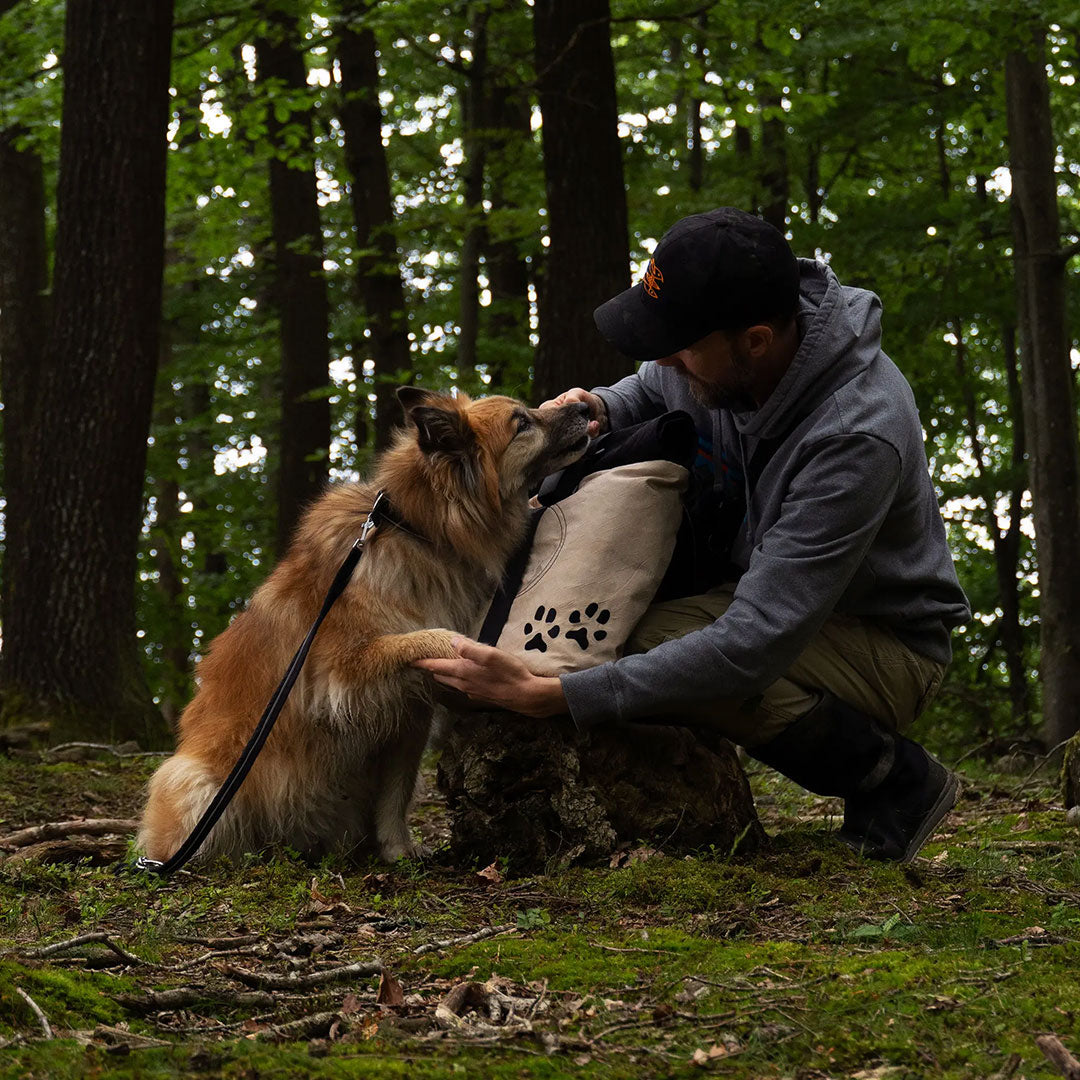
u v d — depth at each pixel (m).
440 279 17.55
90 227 8.75
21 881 3.64
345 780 4.31
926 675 3.82
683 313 3.36
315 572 4.19
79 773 6.94
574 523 3.72
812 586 3.33
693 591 3.89
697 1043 2.12
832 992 2.35
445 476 4.08
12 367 12.95
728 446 3.85
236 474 19.78
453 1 11.73
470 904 3.35
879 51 12.54
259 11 11.66
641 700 3.36
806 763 3.76
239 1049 2.07
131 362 8.80
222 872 3.98
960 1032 2.14
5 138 12.92
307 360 13.90
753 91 11.84
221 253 16.36
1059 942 2.71
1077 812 4.66
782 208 14.26
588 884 3.36
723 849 3.72
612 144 8.99
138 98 8.77
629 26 14.95
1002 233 11.89
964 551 16.94
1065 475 10.25
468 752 3.75
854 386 3.41
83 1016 2.26
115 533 8.74
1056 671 10.08
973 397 15.13
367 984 2.56
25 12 11.14
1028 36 9.85
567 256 8.96
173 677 15.77
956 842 4.46
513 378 15.23
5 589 8.91
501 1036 2.16
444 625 4.20
